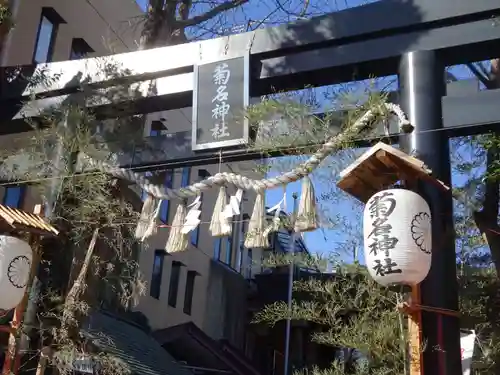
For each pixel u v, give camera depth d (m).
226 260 19.38
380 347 5.45
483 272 7.34
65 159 6.72
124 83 6.78
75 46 12.26
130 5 14.19
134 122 7.06
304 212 5.25
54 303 6.54
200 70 6.27
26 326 6.30
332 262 6.23
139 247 13.74
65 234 6.68
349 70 5.78
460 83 5.77
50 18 11.56
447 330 4.47
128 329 12.70
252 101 6.24
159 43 8.86
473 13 5.20
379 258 4.30
